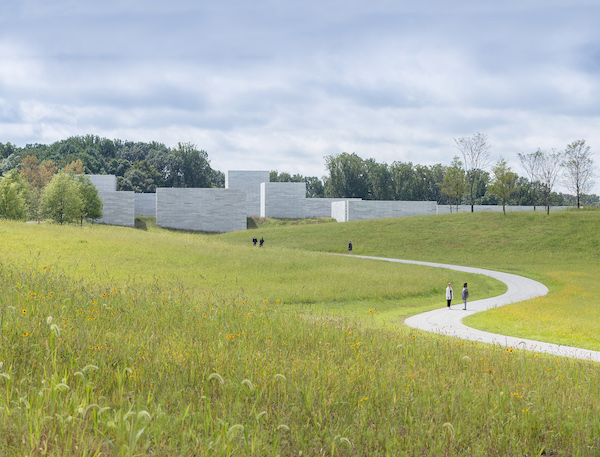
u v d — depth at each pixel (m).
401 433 5.39
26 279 12.31
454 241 65.62
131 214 93.56
